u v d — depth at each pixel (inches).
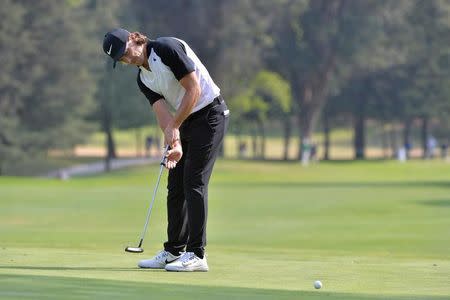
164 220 2065.7
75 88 7677.2
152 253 1056.8
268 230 1856.5
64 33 7598.4
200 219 858.8
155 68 863.1
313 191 3553.2
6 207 2417.6
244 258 1011.9
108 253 1015.6
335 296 647.8
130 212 2295.8
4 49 7160.4
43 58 7564.0
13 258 904.3
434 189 3661.4
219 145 893.2
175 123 864.3
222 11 7426.2
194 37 7470.5
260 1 7687.0
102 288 655.1
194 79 858.1
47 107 7632.9
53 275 741.3
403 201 2819.9
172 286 690.8
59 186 3713.1
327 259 1029.2
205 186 876.6
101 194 3029.0
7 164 7564.0
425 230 1823.3
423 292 691.4
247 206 2642.7
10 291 620.7
